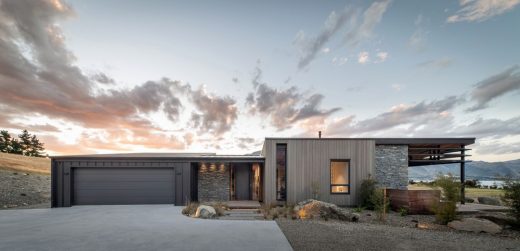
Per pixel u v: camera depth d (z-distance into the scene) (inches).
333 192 537.6
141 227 319.3
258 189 644.7
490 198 542.6
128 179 564.4
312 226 328.8
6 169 1053.2
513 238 288.4
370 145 548.7
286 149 546.9
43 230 304.2
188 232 291.6
